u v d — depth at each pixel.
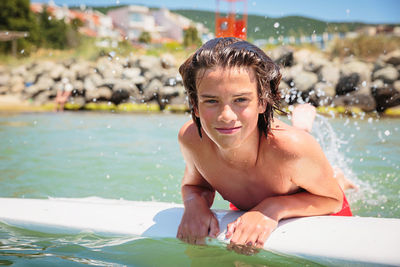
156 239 1.56
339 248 1.35
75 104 11.09
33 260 1.39
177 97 10.70
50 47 22.55
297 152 1.54
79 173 3.45
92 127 6.64
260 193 1.73
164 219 1.67
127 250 1.48
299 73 9.97
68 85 11.38
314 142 1.60
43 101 12.22
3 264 1.34
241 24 7.26
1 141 5.07
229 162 1.61
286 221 1.57
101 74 11.84
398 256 1.28
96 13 43.75
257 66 1.32
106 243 1.55
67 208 1.83
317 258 1.35
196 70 1.32
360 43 12.70
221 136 1.33
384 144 4.64
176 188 3.04
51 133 5.86
